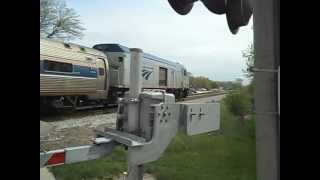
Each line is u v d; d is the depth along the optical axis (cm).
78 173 695
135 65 398
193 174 814
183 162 905
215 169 881
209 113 418
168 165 860
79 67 2122
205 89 9400
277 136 300
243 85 2050
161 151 372
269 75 300
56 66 1941
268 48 300
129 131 391
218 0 376
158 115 368
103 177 718
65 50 2020
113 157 806
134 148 357
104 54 2420
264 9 300
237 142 1271
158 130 368
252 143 1270
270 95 300
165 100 379
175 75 3788
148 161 365
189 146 1081
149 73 3084
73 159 351
